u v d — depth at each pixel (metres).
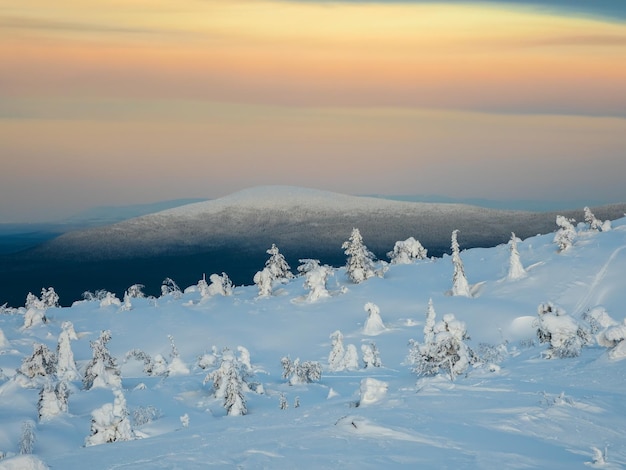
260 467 16.55
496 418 20.58
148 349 78.50
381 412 22.03
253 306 92.44
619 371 26.64
